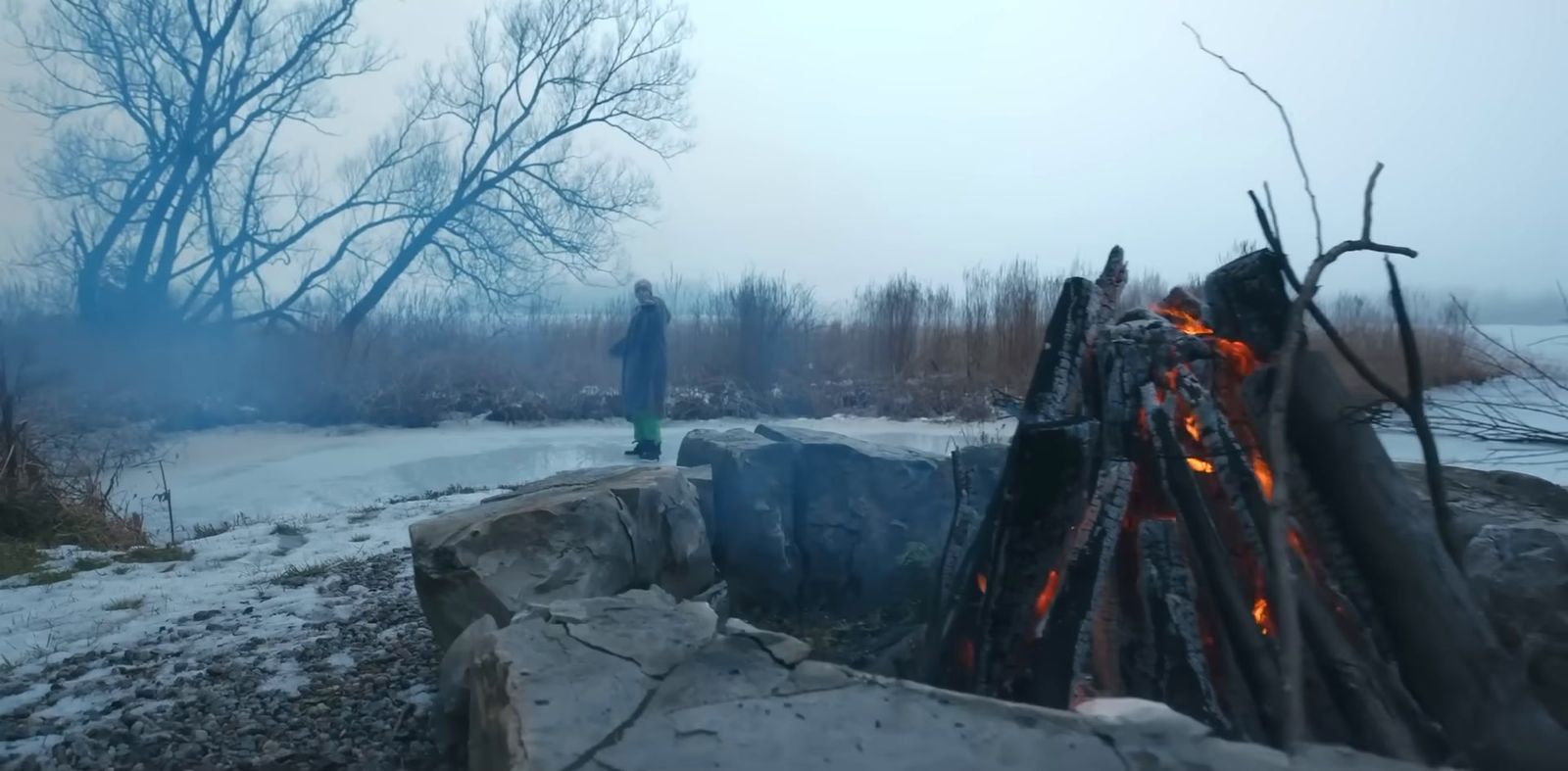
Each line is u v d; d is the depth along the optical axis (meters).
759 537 5.46
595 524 4.34
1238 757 2.44
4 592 6.97
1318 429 3.39
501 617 4.03
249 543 8.25
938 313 20.34
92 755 4.12
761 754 2.44
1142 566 3.61
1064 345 4.30
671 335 21.41
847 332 21.08
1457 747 2.98
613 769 2.38
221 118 19.42
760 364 20.17
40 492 9.03
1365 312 9.87
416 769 3.85
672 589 4.86
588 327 22.08
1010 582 3.62
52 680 5.05
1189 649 3.40
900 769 2.38
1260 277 3.76
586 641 3.04
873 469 5.55
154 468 13.11
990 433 12.80
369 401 18.09
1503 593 3.57
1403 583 3.14
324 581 6.75
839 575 5.46
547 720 2.58
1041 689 3.45
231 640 5.56
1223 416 3.78
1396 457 9.12
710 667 2.85
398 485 11.93
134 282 18.98
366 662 5.05
